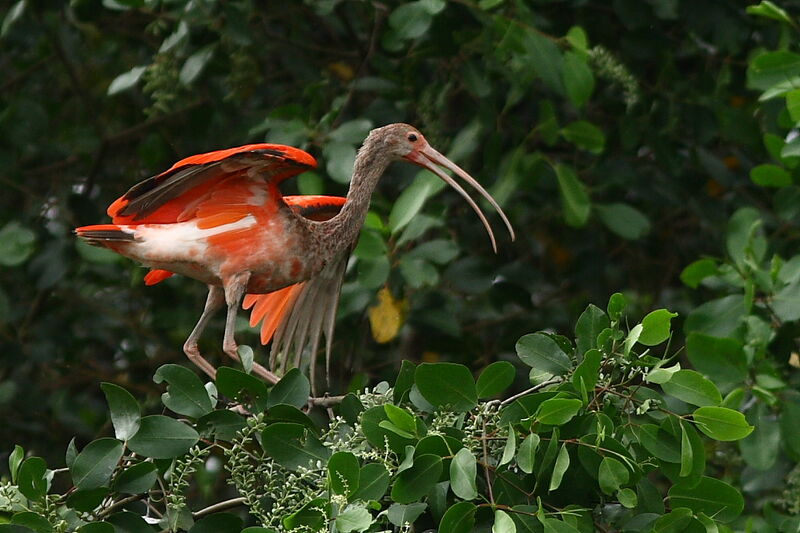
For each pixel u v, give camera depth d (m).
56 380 12.64
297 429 7.16
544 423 6.76
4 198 12.85
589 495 7.20
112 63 13.47
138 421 7.05
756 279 9.79
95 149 13.29
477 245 12.31
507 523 6.41
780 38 11.80
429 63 12.05
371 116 11.38
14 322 12.62
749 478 9.92
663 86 12.00
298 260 9.82
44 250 11.88
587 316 7.31
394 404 7.39
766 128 11.72
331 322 10.36
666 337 6.93
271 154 8.98
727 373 9.17
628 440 7.12
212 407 7.24
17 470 7.14
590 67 11.46
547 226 12.77
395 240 10.71
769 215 12.05
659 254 13.34
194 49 11.95
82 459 6.96
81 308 12.83
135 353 12.73
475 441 6.95
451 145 11.61
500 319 12.40
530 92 12.53
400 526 6.76
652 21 11.87
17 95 12.88
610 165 12.01
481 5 10.84
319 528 6.47
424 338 12.23
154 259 9.56
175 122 12.88
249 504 7.04
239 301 9.64
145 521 7.06
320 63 12.66
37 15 12.54
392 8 11.86
